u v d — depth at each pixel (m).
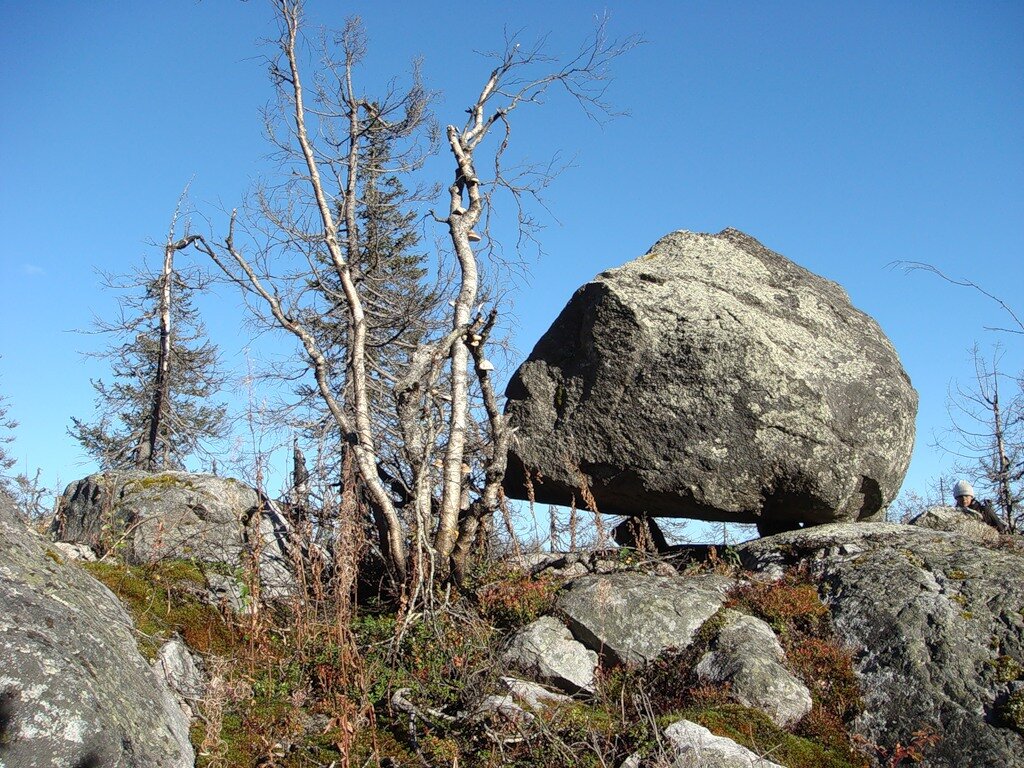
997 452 15.20
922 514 10.88
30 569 5.18
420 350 9.20
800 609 8.07
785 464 9.52
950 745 6.61
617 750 6.21
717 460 9.66
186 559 8.23
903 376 10.66
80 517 9.06
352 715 6.27
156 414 16.47
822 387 9.69
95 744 4.40
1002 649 7.22
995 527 11.19
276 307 9.81
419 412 9.36
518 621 8.30
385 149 12.61
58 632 4.77
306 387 13.90
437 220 10.31
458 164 10.49
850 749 6.73
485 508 8.89
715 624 7.84
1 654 4.38
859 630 7.73
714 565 9.50
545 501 10.84
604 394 10.02
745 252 11.36
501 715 6.46
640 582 8.49
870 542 8.98
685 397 9.73
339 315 13.16
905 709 6.93
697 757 5.90
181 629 7.16
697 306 10.00
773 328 10.01
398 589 8.63
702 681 7.30
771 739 6.62
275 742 5.95
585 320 10.23
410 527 9.20
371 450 8.98
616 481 10.05
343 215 11.96
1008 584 7.79
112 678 4.92
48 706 4.36
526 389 10.57
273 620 7.88
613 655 7.75
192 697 6.17
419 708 6.55
